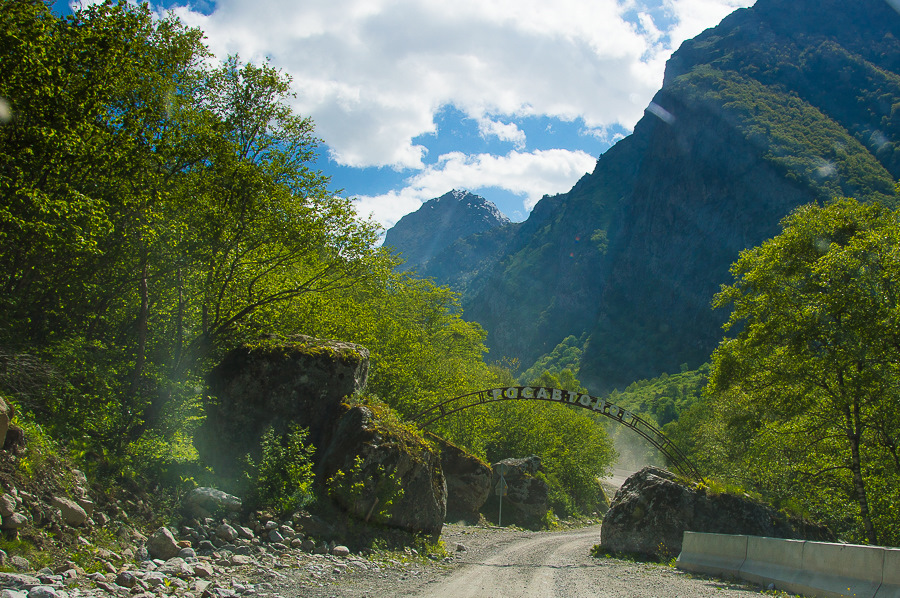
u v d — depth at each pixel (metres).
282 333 17.30
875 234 22.31
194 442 15.07
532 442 46.25
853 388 22.00
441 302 47.84
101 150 12.73
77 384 12.71
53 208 11.02
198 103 16.30
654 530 19.69
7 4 11.23
